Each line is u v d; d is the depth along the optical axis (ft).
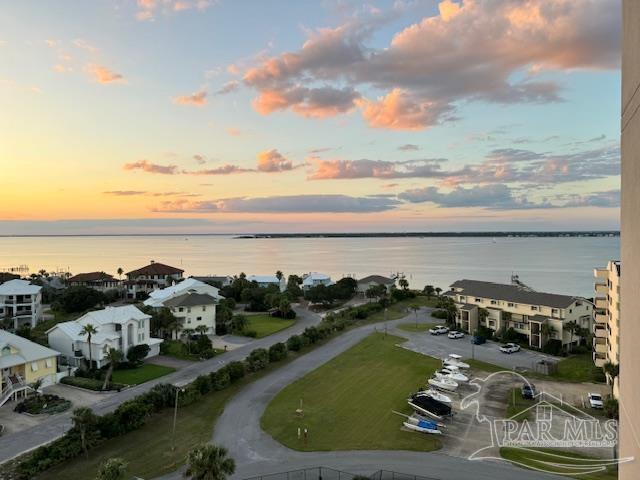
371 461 109.40
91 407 141.38
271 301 312.91
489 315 246.06
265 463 108.37
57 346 187.11
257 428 127.85
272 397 151.84
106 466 89.10
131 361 185.98
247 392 156.46
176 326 229.45
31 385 148.36
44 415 133.59
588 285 508.53
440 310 305.12
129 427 122.93
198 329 231.91
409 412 139.54
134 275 409.08
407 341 230.48
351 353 207.31
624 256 35.12
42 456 104.78
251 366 176.96
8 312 258.37
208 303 248.11
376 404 146.00
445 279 593.83
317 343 224.53
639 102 28.25
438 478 101.55
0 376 144.15
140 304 297.33
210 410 140.05
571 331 212.64
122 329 189.16
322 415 137.08
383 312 311.68
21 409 136.26
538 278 583.99
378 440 120.78
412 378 172.04
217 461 83.97
